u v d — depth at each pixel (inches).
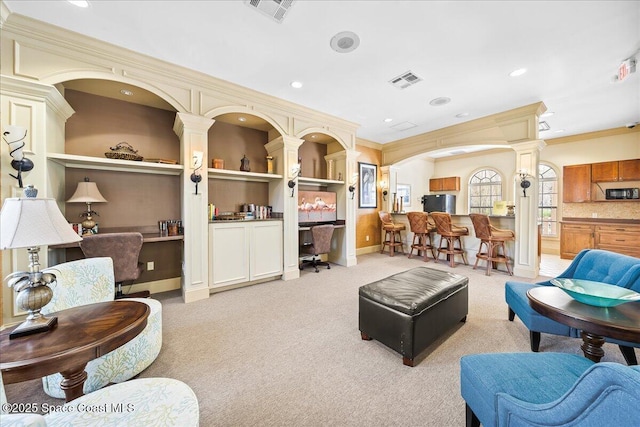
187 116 125.3
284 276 163.3
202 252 131.2
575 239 219.0
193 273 128.5
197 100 129.5
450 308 90.7
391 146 260.8
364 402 61.9
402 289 86.5
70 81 112.7
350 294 137.6
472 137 196.4
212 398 63.0
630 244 194.4
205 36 98.1
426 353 82.4
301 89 142.3
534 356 51.3
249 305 122.3
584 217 228.8
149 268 139.1
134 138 136.3
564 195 231.3
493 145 184.1
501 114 175.9
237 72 124.6
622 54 108.9
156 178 141.7
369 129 216.7
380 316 83.0
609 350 83.1
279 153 169.6
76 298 74.1
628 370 26.4
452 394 64.5
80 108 123.0
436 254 219.3
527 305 83.4
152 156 141.3
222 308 118.8
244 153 175.6
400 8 83.5
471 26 92.0
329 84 136.4
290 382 68.9
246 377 70.8
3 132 87.2
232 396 63.7
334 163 216.5
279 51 107.3
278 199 169.8
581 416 29.6
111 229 129.3
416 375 71.8
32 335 48.9
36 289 51.1
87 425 36.4
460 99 155.3
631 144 204.7
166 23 90.9
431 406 60.6
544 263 208.5
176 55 110.8
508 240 170.6
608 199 213.2
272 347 86.0
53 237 50.5
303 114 171.8
